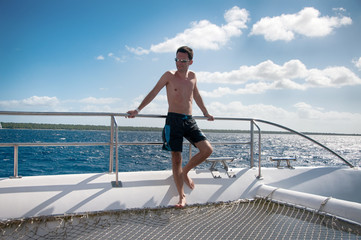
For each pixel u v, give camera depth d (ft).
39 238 7.15
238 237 7.58
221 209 9.93
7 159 63.52
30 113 8.93
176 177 9.91
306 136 13.34
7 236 7.18
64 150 90.63
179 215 9.16
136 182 10.27
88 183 9.71
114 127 10.59
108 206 9.09
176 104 10.11
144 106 10.37
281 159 13.53
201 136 10.34
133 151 87.15
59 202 8.72
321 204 9.34
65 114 9.36
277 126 12.99
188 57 10.35
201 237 7.52
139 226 8.13
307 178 12.97
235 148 100.22
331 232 7.97
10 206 8.21
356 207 8.57
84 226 7.94
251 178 12.21
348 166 14.20
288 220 8.95
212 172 11.91
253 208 10.12
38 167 50.34
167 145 9.96
